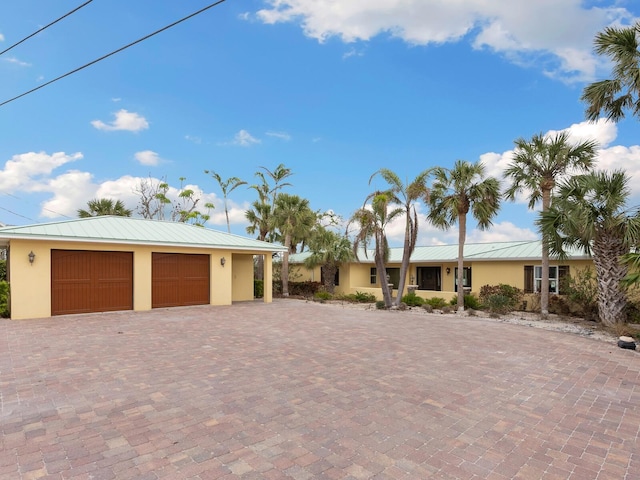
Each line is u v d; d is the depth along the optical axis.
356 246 17.17
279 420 4.50
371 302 20.83
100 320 11.88
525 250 18.25
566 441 4.10
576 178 11.83
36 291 12.27
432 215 17.09
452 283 22.53
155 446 3.81
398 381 6.03
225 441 3.94
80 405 4.86
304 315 13.72
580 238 12.15
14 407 4.78
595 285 13.72
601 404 5.21
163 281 15.26
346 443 3.96
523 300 16.38
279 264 27.81
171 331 10.04
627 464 3.62
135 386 5.61
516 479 3.34
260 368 6.64
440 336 9.85
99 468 3.38
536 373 6.61
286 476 3.31
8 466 3.39
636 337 9.86
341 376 6.25
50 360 6.98
